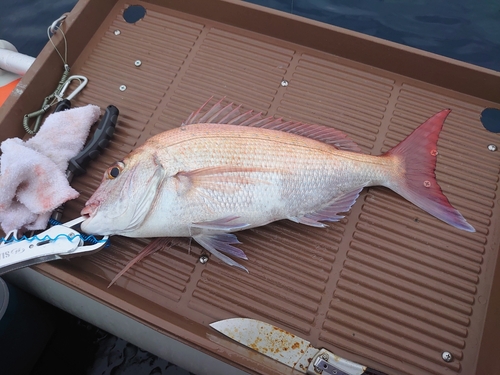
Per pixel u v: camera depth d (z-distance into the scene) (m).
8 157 0.52
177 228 0.50
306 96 0.63
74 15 0.64
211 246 0.50
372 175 0.54
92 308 0.50
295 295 0.51
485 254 0.53
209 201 0.49
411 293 0.51
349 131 0.60
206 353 0.45
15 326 0.50
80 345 0.59
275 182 0.50
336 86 0.63
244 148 0.50
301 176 0.51
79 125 0.57
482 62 0.78
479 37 0.80
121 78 0.65
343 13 0.85
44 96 0.62
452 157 0.58
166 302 0.51
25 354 0.53
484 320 0.49
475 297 0.51
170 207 0.49
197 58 0.66
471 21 0.81
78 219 0.50
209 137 0.50
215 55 0.66
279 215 0.51
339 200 0.53
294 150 0.51
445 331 0.49
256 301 0.51
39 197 0.52
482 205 0.55
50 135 0.56
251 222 0.50
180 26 0.69
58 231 0.48
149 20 0.69
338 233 0.54
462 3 0.83
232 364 0.45
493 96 0.61
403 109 0.62
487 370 0.46
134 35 0.68
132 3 0.71
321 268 0.52
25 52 0.82
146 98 0.63
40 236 0.48
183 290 0.51
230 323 0.48
